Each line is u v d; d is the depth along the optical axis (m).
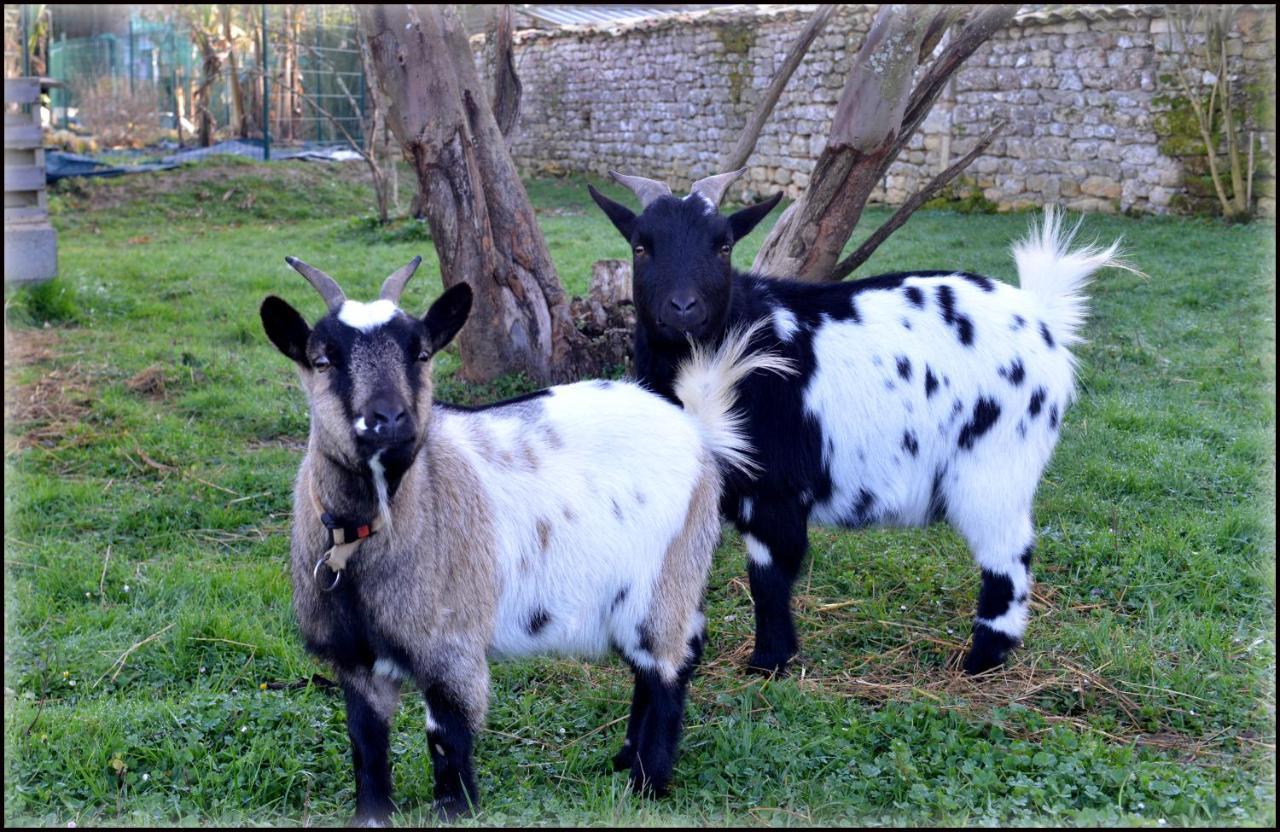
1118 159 15.74
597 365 8.69
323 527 3.49
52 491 6.70
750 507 4.86
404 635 3.51
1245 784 3.86
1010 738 4.30
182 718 4.34
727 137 20.92
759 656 4.97
